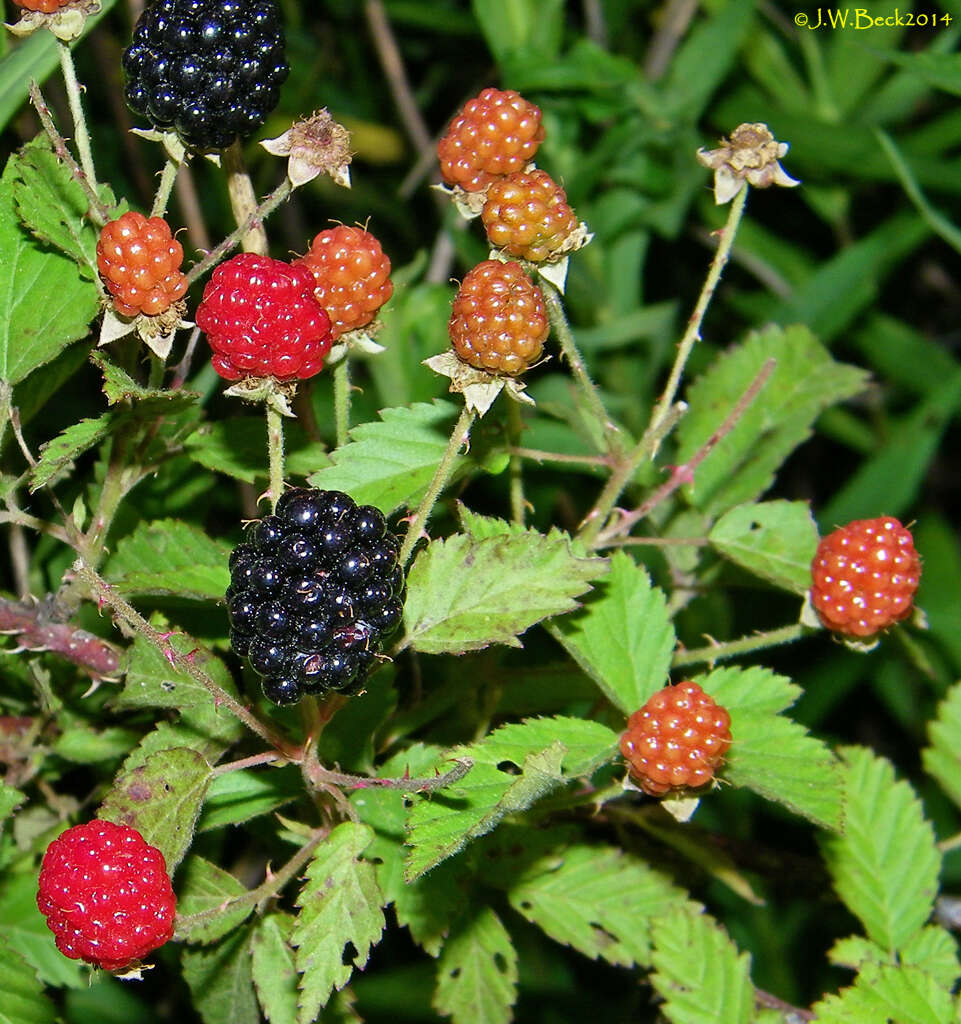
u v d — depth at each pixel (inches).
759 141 12.1
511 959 12.7
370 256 11.7
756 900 13.1
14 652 12.2
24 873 12.9
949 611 18.3
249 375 11.3
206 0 11.4
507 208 11.7
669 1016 12.6
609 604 12.3
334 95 21.0
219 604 12.1
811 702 18.4
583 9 21.4
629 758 11.7
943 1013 12.4
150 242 11.3
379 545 10.9
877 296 20.2
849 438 19.9
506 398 12.5
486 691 12.7
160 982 15.5
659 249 20.4
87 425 11.8
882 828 13.4
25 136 15.4
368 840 11.3
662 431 12.4
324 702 11.5
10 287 12.3
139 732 12.7
